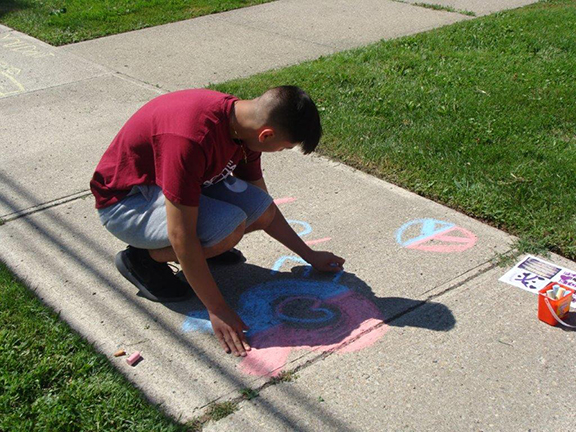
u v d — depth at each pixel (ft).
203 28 25.17
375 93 17.33
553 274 10.31
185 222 8.30
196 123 8.09
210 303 8.82
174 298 9.84
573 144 14.11
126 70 20.62
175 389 8.23
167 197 8.19
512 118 15.42
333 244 11.21
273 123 8.00
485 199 12.17
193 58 21.67
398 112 16.06
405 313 9.54
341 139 14.83
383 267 10.58
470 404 7.93
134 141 8.68
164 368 8.57
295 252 10.40
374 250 11.02
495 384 8.21
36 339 8.91
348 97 17.16
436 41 21.74
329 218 12.00
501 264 10.57
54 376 8.25
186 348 8.93
